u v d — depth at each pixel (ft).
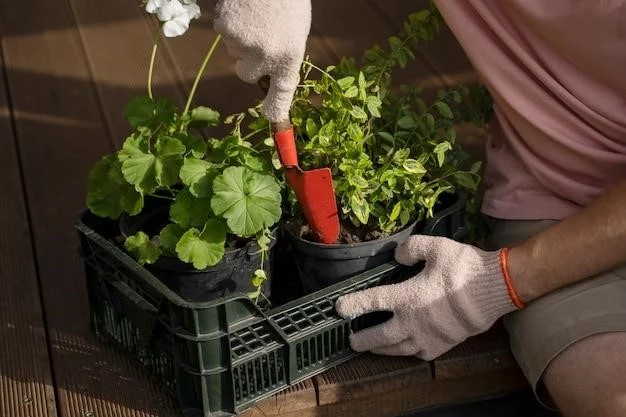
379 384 5.12
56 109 7.84
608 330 4.62
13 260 6.11
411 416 5.38
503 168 5.56
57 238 6.31
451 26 5.23
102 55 8.66
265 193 4.71
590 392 4.52
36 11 9.55
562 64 5.03
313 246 5.05
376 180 5.08
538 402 5.53
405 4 9.58
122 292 4.95
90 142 7.38
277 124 4.72
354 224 5.26
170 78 8.24
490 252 4.98
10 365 5.28
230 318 4.66
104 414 4.95
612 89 4.98
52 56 8.66
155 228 5.34
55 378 5.19
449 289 4.90
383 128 5.53
